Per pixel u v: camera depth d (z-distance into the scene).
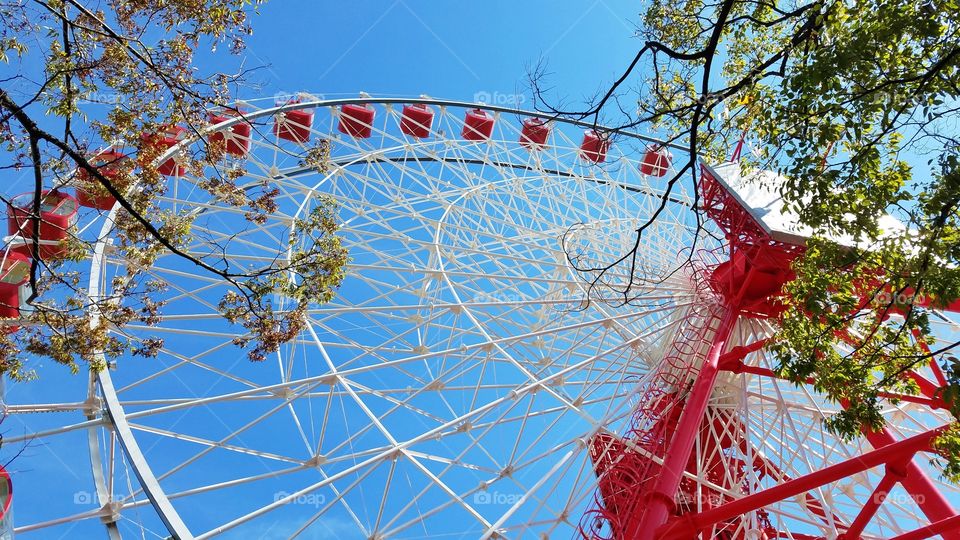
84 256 13.93
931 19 10.12
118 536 17.25
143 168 14.84
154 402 18.78
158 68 12.10
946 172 10.49
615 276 26.67
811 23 10.63
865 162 11.06
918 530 15.84
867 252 12.00
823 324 13.23
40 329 14.12
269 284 14.01
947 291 10.88
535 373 26.53
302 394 21.02
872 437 20.11
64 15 10.41
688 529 16.38
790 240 18.55
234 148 28.14
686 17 13.30
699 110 9.91
